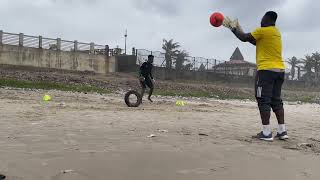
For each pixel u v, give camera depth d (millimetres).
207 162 2955
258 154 3367
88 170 2580
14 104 7652
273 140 4293
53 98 10906
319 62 49781
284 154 3445
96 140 3633
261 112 4285
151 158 2979
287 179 2619
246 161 3066
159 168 2715
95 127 4539
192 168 2758
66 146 3293
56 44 27594
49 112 6168
